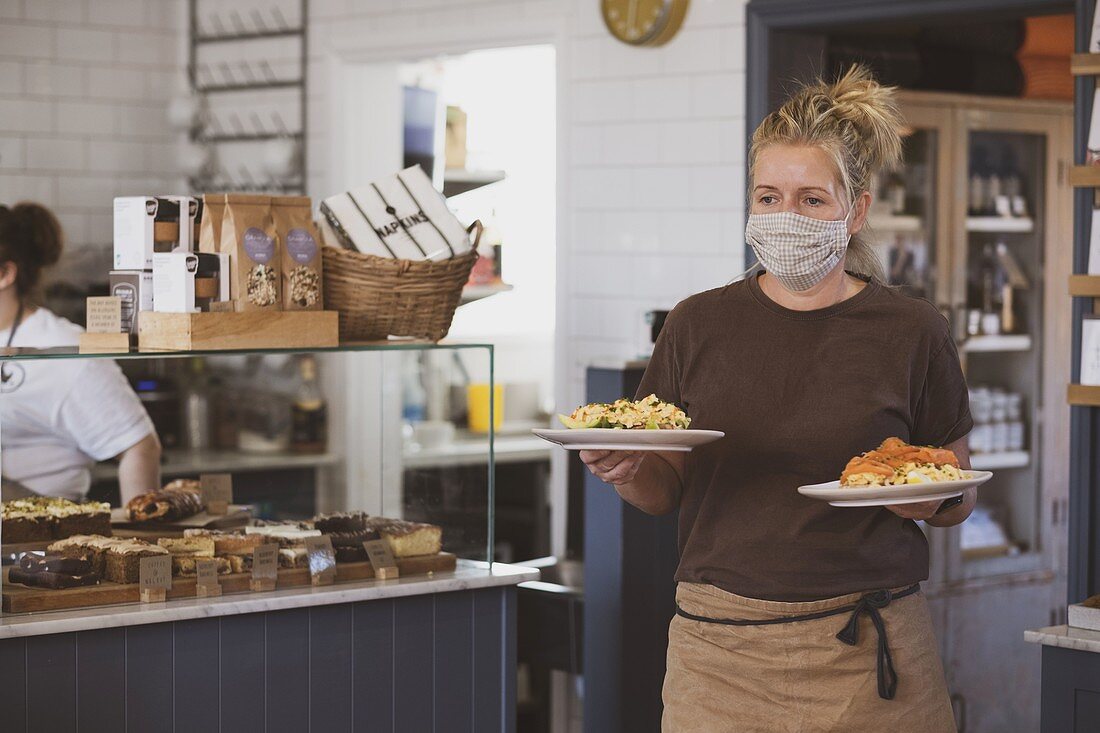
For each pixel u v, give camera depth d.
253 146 5.73
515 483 5.76
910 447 2.10
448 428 3.24
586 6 4.59
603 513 3.87
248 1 5.70
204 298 2.70
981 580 4.94
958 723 4.89
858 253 2.30
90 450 3.23
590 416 2.16
